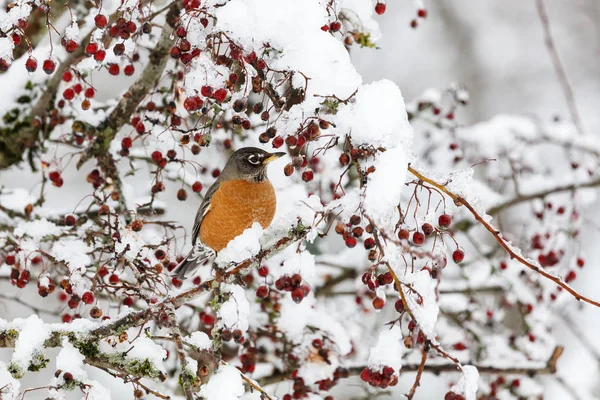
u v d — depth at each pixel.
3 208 11.17
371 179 6.67
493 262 14.42
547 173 15.70
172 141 10.02
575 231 14.02
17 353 7.31
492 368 11.98
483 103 27.25
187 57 7.41
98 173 10.74
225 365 7.38
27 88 11.85
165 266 9.77
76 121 10.72
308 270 7.66
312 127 7.15
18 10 7.20
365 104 7.02
